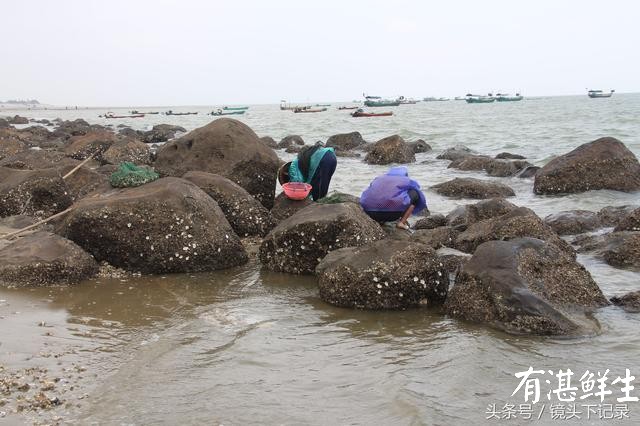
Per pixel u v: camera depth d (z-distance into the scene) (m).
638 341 6.17
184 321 6.86
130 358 5.80
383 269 7.38
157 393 5.09
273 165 13.48
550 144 29.91
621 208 12.36
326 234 8.94
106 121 79.25
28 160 18.06
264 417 4.69
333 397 5.01
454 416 4.70
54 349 6.02
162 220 8.97
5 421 4.62
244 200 11.22
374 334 6.50
